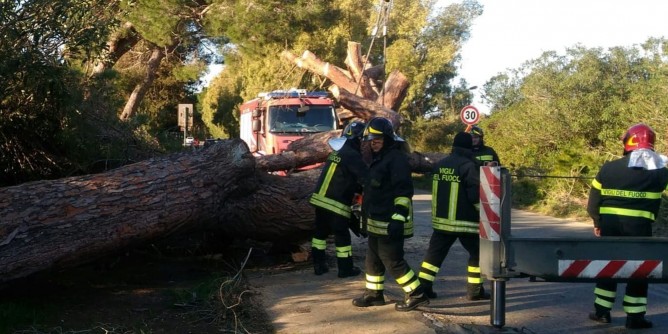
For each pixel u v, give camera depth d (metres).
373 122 6.08
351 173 7.49
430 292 6.77
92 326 5.82
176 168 7.08
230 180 7.42
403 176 5.98
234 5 21.14
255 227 8.08
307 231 8.36
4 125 8.04
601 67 20.33
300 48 28.86
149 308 6.49
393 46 35.62
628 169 5.71
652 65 17.80
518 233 12.21
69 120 8.59
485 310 6.38
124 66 25.25
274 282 7.56
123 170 6.90
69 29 7.93
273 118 15.41
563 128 20.06
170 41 21.56
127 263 8.54
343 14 29.33
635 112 16.55
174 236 7.39
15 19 7.52
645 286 5.82
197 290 6.78
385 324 5.91
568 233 12.20
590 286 7.51
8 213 6.06
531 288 7.43
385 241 6.12
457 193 6.47
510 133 21.91
